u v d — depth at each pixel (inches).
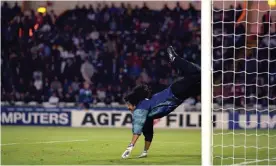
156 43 1278.3
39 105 1175.6
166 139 885.2
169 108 603.8
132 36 1289.4
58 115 1160.2
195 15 1296.8
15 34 1304.1
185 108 1127.6
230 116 1112.2
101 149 719.1
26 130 1053.8
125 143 805.2
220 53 1228.5
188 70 603.5
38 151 692.7
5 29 1306.6
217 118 1115.3
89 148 731.4
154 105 601.6
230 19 1252.5
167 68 1233.4
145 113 600.7
